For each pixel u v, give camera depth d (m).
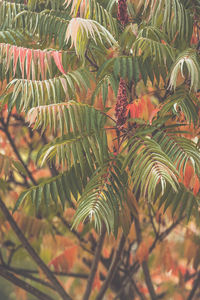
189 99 2.80
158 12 2.80
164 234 4.57
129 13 3.15
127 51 2.94
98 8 2.80
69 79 2.69
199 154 2.64
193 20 3.08
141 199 4.10
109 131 3.22
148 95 3.19
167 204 3.04
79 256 4.98
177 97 2.80
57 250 4.76
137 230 4.27
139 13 3.17
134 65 2.73
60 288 3.95
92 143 2.78
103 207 2.55
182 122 3.20
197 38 3.34
